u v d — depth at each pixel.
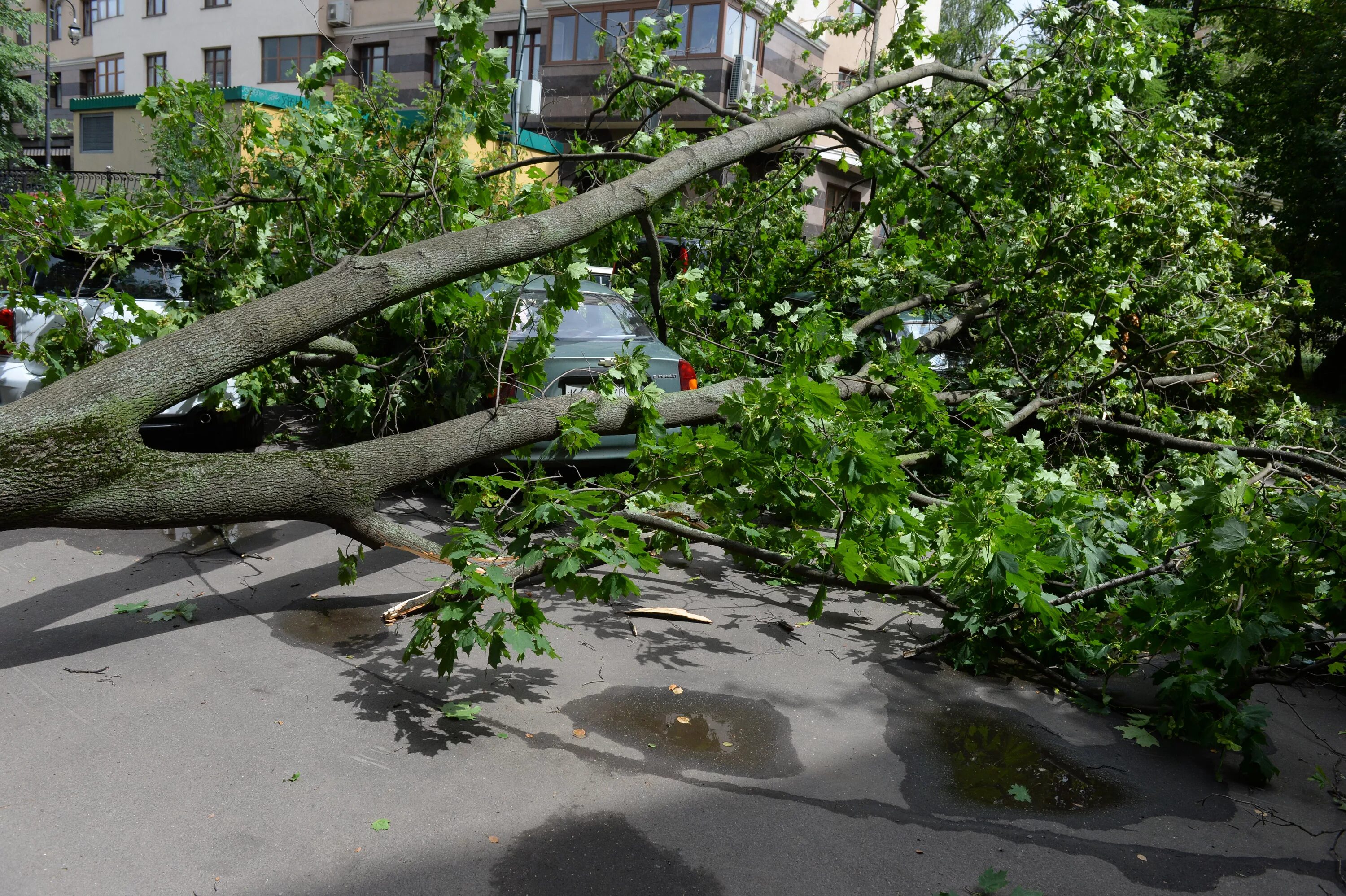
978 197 7.00
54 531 5.27
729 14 21.05
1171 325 7.65
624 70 8.08
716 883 2.61
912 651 4.45
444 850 2.67
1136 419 7.23
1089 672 4.39
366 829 2.74
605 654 4.21
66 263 6.14
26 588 4.43
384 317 5.45
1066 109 6.55
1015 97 6.99
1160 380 7.63
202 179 5.27
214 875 2.48
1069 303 6.98
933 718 3.82
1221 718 3.61
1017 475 5.76
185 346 3.35
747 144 5.61
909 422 5.64
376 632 4.21
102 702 3.38
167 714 3.33
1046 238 6.88
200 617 4.23
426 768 3.11
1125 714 4.02
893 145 6.82
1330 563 3.34
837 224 8.56
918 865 2.77
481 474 6.48
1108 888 2.73
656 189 4.93
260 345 3.49
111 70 33.41
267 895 2.41
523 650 3.41
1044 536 4.45
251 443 6.58
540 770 3.16
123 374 3.21
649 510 4.97
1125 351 7.71
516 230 4.25
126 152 22.75
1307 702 4.27
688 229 8.91
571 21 22.98
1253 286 9.14
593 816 2.90
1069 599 4.21
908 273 7.54
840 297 8.38
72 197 4.70
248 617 4.28
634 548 3.87
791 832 2.90
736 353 7.00
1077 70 6.59
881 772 3.32
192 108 5.27
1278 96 19.31
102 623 4.09
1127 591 4.52
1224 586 3.57
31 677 3.53
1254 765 3.40
